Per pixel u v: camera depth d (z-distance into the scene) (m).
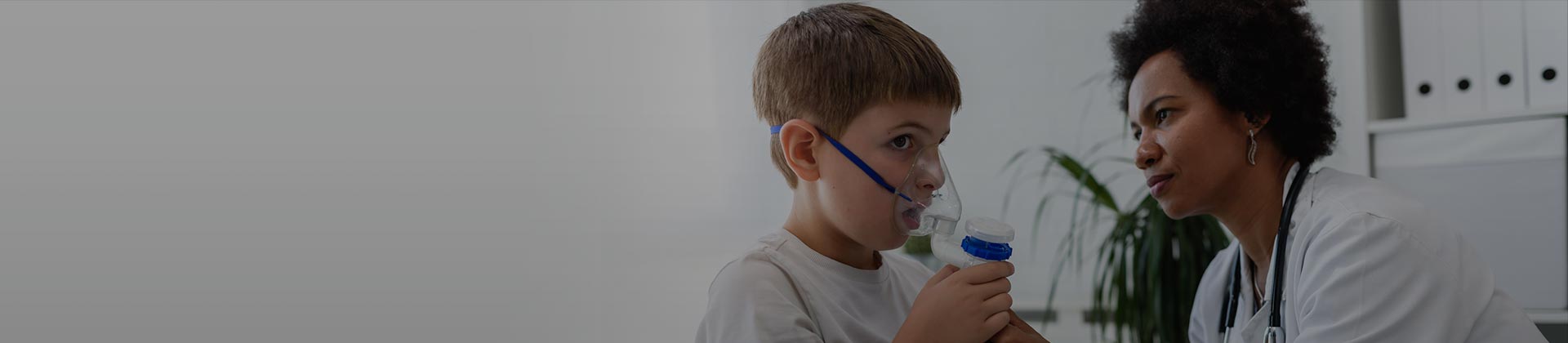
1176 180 1.25
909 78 0.95
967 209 3.12
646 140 1.99
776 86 1.04
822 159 0.98
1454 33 1.98
